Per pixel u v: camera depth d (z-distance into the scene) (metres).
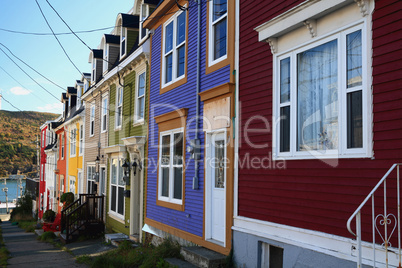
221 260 7.15
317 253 5.26
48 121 35.78
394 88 4.43
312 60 5.70
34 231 23.23
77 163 22.95
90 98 20.33
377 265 4.39
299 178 5.77
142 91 13.25
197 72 8.92
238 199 7.18
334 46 5.34
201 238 8.30
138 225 13.12
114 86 16.30
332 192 5.16
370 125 4.67
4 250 12.49
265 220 6.44
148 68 12.60
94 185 18.11
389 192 4.39
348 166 4.95
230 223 7.29
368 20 4.76
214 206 8.14
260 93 6.75
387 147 4.46
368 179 4.67
